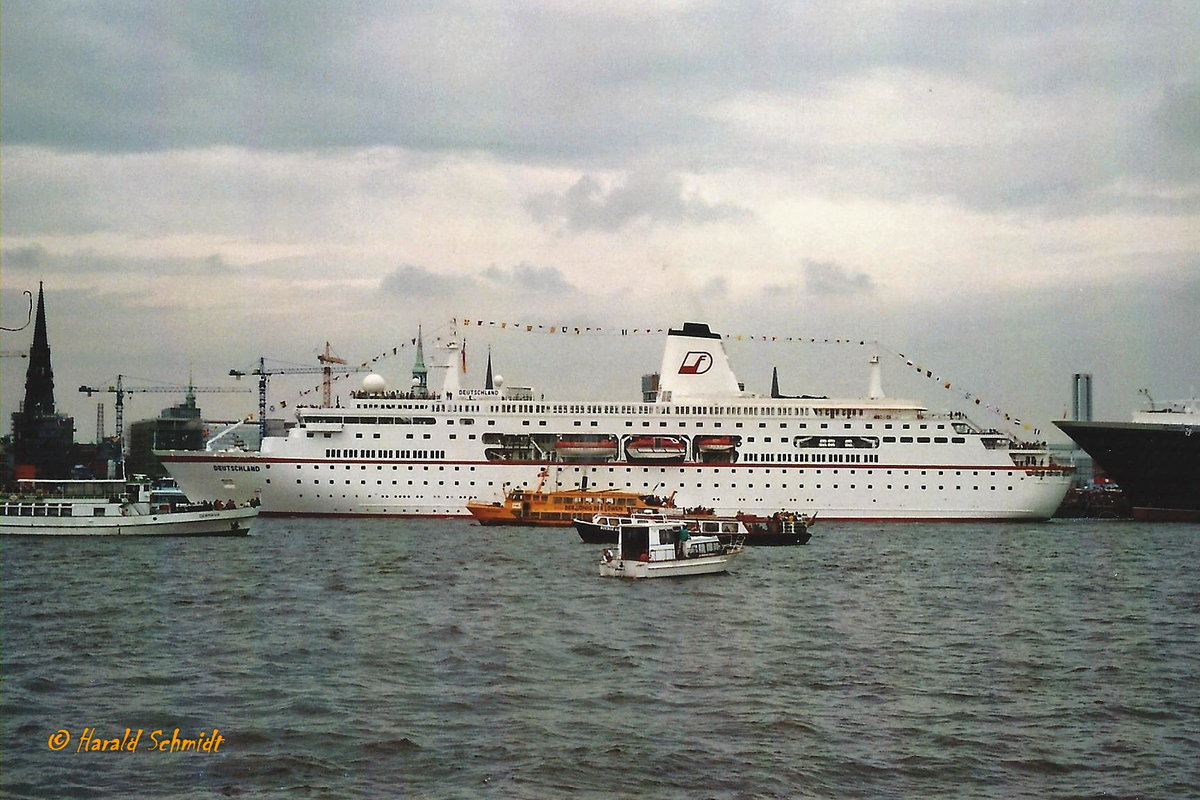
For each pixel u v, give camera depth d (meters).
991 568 121.19
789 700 63.44
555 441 178.50
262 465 175.00
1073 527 184.12
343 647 75.38
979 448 181.38
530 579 107.06
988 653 76.25
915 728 58.69
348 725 58.16
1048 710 62.38
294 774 51.72
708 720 59.53
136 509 149.12
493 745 55.34
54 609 89.50
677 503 178.62
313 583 103.75
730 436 179.25
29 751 54.62
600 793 49.91
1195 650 78.06
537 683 66.44
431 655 73.12
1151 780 52.19
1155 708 63.06
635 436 178.88
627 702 62.53
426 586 102.19
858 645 78.19
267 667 69.88
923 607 94.44
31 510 147.00
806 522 147.50
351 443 175.75
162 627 82.19
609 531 140.75
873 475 180.25
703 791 50.28
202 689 64.81
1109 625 87.31
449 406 177.38
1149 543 154.88
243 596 96.06
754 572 114.81
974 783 51.66
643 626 83.38
